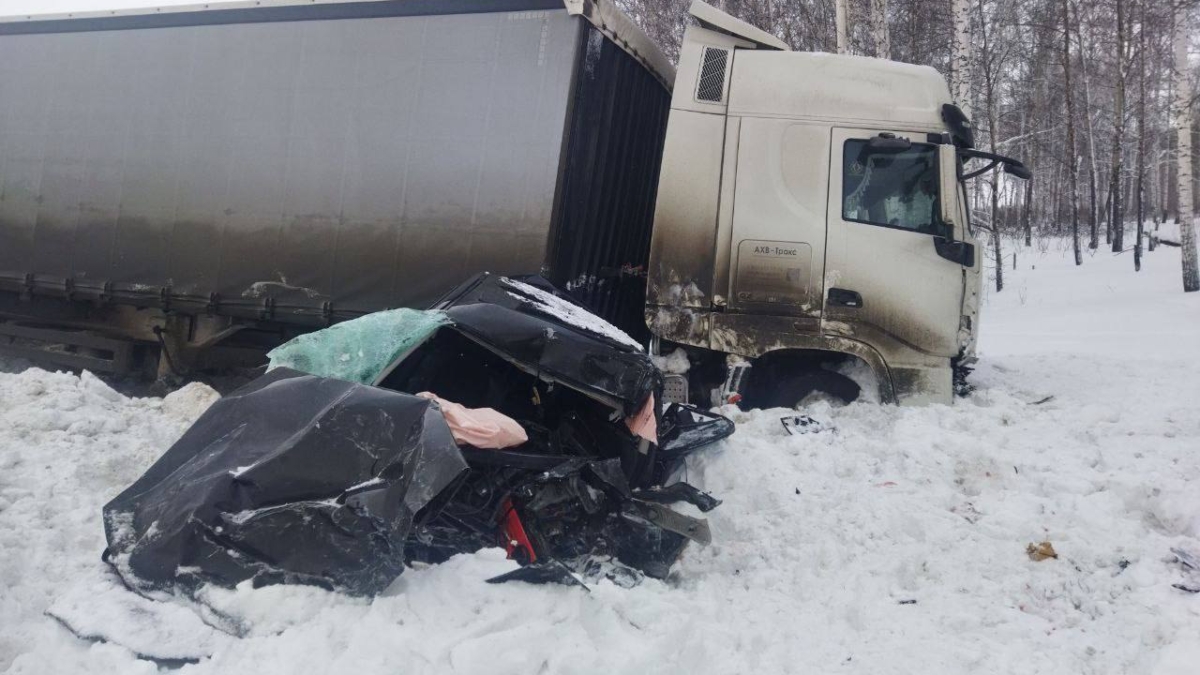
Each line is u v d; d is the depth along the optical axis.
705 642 3.31
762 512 4.90
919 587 4.11
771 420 6.18
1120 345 12.63
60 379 6.35
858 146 6.88
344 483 3.44
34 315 9.09
